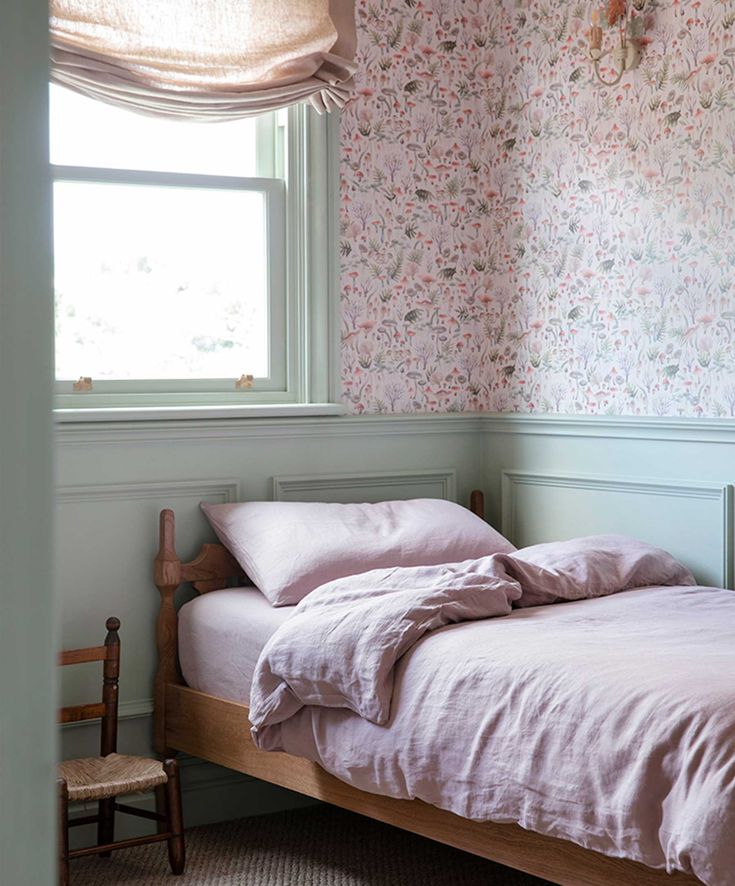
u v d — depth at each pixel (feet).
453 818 7.79
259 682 8.88
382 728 7.95
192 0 10.73
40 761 1.34
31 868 1.34
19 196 1.28
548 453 12.56
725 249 10.65
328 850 10.82
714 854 5.69
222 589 11.30
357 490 12.55
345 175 12.41
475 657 7.62
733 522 10.62
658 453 11.32
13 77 1.26
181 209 11.81
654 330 11.38
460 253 13.28
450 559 10.80
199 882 9.97
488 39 13.20
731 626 8.37
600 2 11.77
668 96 11.14
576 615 8.79
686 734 6.10
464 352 13.34
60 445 10.71
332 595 9.23
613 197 11.76
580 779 6.53
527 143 12.75
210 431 11.50
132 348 11.59
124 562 11.09
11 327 1.28
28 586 1.32
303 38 11.18
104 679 10.62
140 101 10.85
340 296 12.42
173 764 10.06
